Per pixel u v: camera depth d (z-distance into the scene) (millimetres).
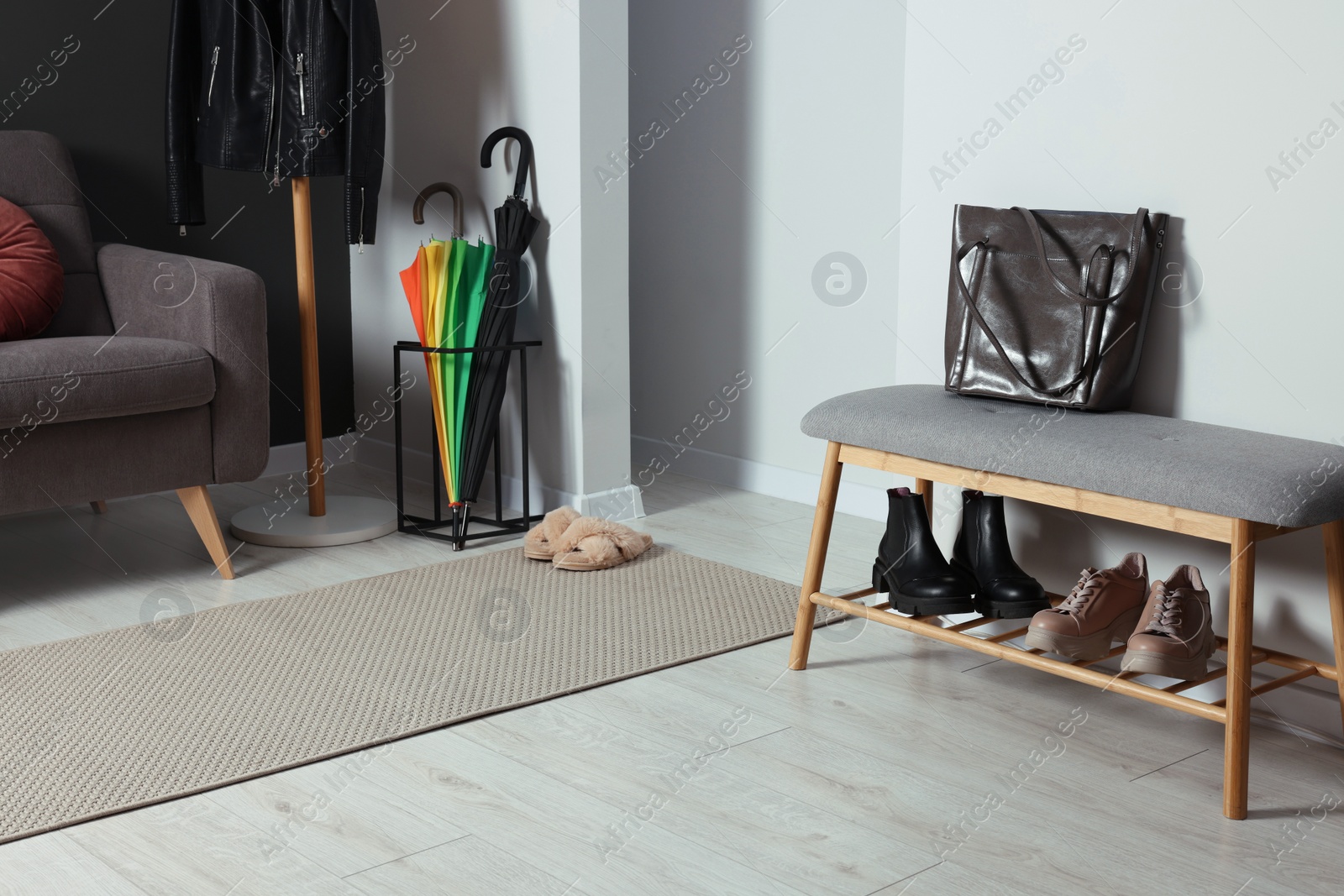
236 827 1466
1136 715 1818
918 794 1559
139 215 3070
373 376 3436
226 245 3221
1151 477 1509
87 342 2275
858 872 1366
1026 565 2066
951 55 2035
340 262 3438
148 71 3039
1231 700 1482
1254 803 1540
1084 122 1884
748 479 3273
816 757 1663
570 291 2824
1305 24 1634
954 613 1865
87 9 2912
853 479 3045
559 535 2619
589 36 2703
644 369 3521
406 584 2418
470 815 1497
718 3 3129
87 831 1453
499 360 2766
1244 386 1756
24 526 2820
